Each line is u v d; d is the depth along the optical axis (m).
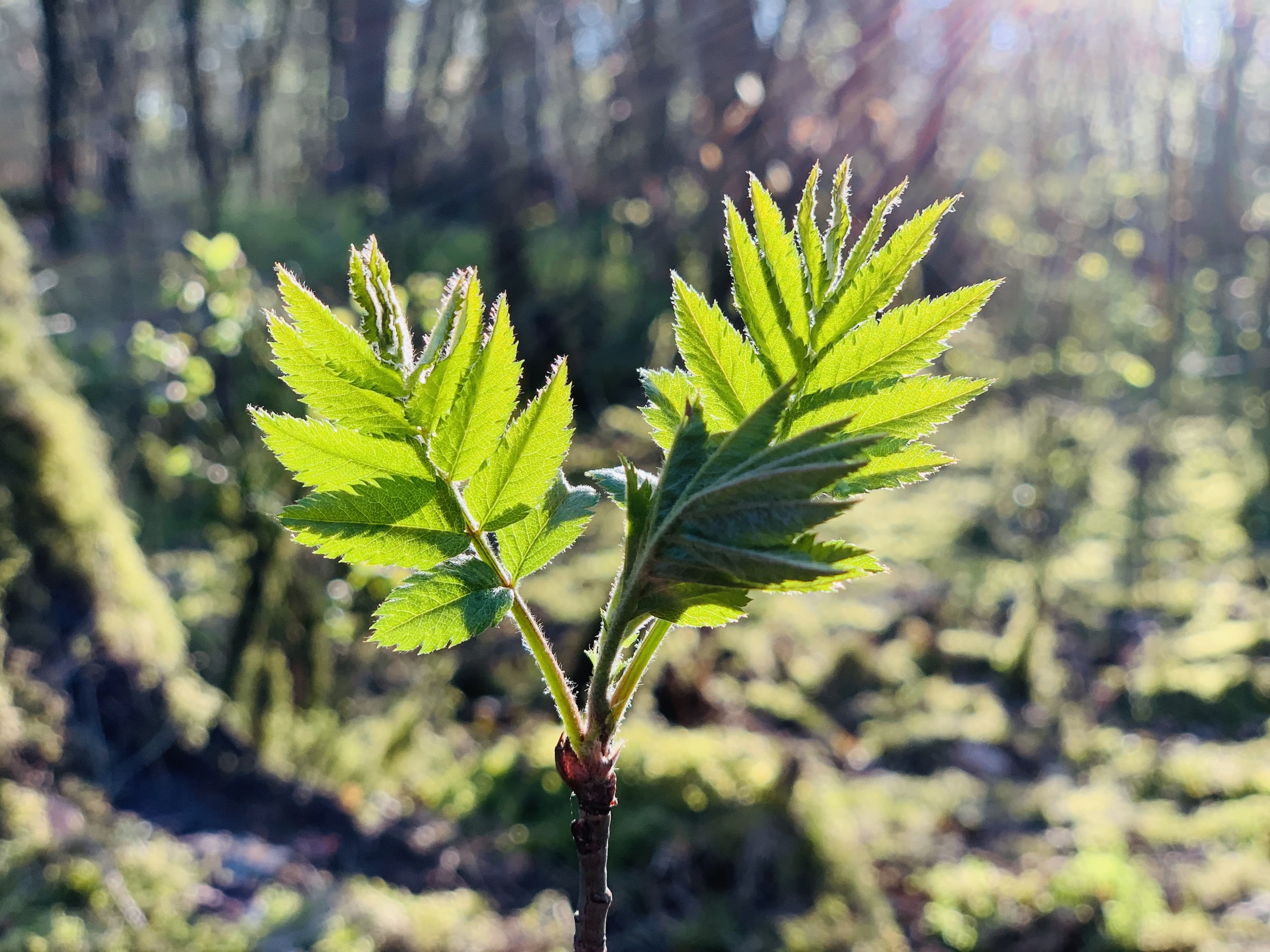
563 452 0.63
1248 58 13.77
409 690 4.68
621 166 10.38
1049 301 8.00
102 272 8.32
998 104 13.71
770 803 3.78
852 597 7.21
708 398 0.63
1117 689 6.12
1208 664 6.30
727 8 6.70
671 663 5.00
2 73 18.00
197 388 3.62
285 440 0.58
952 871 4.11
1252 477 9.63
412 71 14.19
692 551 0.52
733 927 3.34
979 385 0.62
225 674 3.80
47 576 3.14
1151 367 8.70
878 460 0.63
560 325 8.31
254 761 3.37
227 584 4.85
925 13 8.66
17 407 3.22
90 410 5.34
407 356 0.59
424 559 0.62
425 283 3.55
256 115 14.34
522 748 4.07
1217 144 13.20
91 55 13.09
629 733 4.16
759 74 6.46
